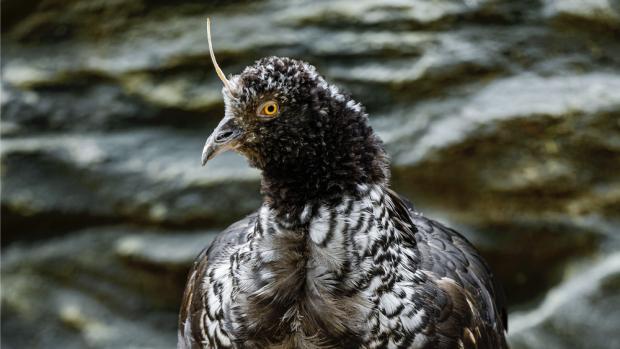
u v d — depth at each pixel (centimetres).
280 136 529
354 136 534
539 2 1120
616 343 1000
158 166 1122
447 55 1094
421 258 579
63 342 1114
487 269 695
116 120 1156
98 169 1128
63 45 1195
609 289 1016
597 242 1059
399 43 1104
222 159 1123
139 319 1120
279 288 534
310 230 527
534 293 1091
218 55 1134
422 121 1082
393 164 1068
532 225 1068
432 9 1119
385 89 1097
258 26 1145
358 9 1131
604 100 1066
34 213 1129
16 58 1196
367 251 526
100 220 1134
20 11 1203
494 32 1111
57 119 1162
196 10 1174
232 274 553
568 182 1061
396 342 536
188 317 616
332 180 528
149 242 1110
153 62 1152
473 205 1078
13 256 1142
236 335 546
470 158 1067
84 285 1128
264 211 543
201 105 1133
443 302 555
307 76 531
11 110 1161
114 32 1184
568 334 1011
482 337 591
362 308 527
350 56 1112
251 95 529
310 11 1142
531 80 1091
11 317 1120
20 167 1137
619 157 1062
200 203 1098
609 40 1109
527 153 1064
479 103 1077
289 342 543
